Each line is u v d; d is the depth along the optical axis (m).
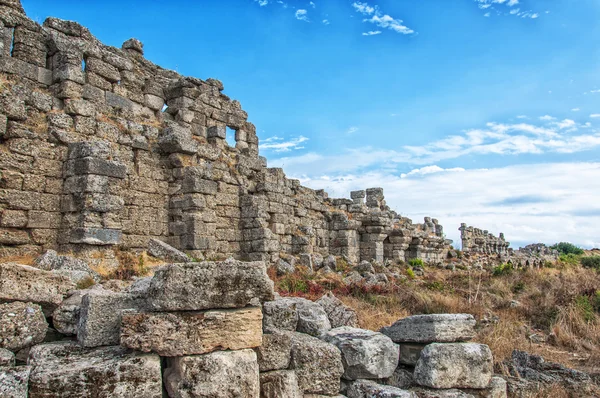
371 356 7.36
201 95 20.67
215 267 6.29
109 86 17.17
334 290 17.45
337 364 7.12
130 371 5.67
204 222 18.02
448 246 41.38
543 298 17.42
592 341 13.63
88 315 6.29
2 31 14.63
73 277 9.49
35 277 6.88
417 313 15.49
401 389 7.19
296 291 16.38
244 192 21.08
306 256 21.97
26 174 13.85
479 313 15.53
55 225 14.23
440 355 7.52
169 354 5.90
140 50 19.28
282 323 8.02
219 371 5.89
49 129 14.66
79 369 5.54
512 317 15.90
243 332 6.24
